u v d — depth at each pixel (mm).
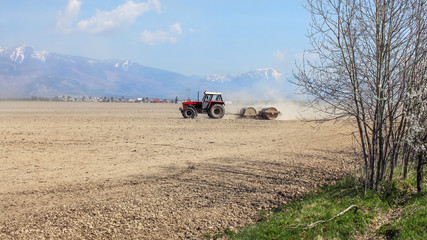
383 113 6562
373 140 6602
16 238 5012
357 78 6277
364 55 6215
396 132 6801
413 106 6312
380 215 5613
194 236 5156
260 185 7594
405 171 7086
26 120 25344
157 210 6152
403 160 7293
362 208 5773
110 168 9516
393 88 6211
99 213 5988
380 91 6117
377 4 6055
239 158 10789
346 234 4969
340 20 6164
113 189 7426
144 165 9898
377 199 6148
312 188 7281
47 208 6234
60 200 6680
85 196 6930
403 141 6520
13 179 8273
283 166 9438
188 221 5688
